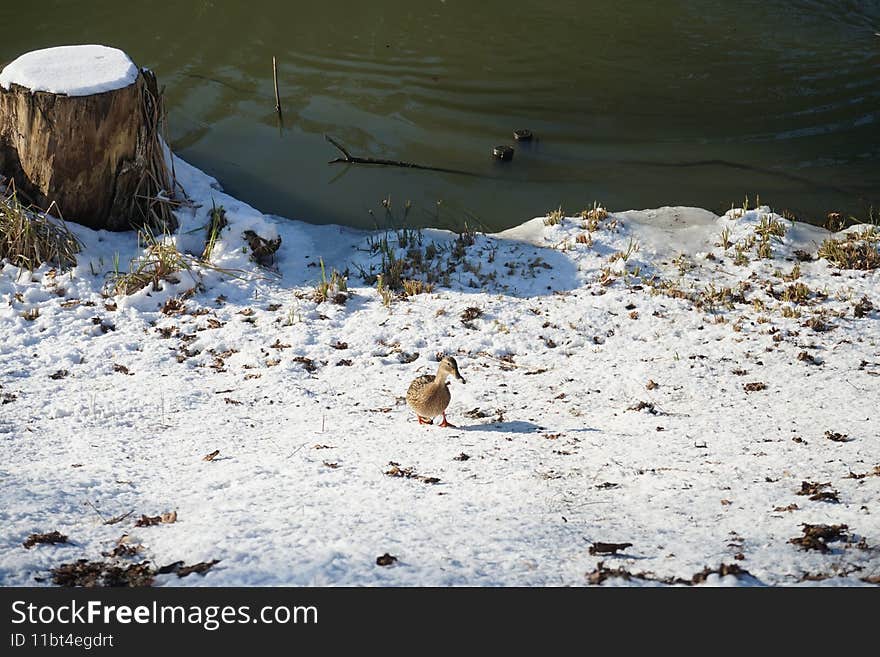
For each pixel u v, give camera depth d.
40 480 5.91
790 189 14.01
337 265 11.55
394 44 19.06
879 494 5.63
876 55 19.00
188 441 7.10
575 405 8.22
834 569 4.50
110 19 19.61
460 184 14.04
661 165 14.78
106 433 7.27
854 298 10.66
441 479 6.14
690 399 8.29
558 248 11.80
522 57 18.70
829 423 7.41
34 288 10.15
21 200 11.12
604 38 19.72
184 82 16.98
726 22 20.70
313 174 14.16
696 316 10.27
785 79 17.91
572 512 5.49
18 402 7.91
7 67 10.91
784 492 5.82
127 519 5.30
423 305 10.41
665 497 5.78
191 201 11.88
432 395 7.41
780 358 9.28
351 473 6.25
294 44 18.89
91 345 9.29
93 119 10.60
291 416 7.88
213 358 9.26
